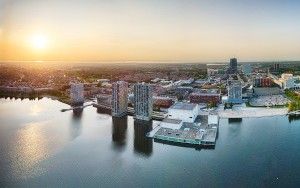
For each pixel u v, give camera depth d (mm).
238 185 177875
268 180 183125
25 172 195625
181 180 185000
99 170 199625
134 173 195000
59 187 176875
